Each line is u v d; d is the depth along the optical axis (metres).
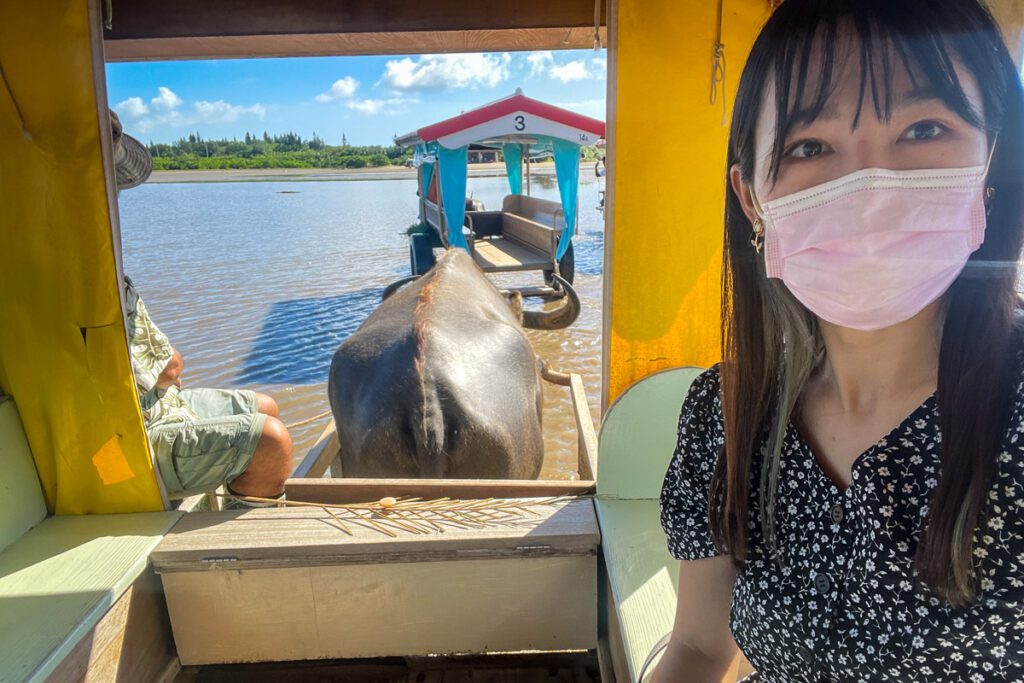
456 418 2.76
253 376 6.81
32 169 2.13
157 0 2.79
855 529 0.96
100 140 2.12
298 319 8.93
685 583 1.29
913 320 0.96
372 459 2.81
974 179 0.89
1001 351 0.88
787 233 0.97
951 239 0.89
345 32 2.91
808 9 0.91
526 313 6.00
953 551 0.85
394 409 2.78
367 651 2.37
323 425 5.61
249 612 2.31
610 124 2.40
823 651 1.00
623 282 2.55
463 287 3.87
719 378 1.21
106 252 2.20
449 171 10.25
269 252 15.02
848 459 1.01
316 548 2.23
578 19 2.93
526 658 2.52
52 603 2.03
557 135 10.11
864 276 0.91
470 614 2.34
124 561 2.19
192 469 2.46
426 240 11.90
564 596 2.35
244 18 2.83
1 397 2.33
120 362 2.30
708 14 2.33
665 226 2.50
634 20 2.33
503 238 13.67
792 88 0.93
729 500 1.11
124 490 2.42
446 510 2.43
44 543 2.29
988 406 0.86
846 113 0.91
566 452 4.98
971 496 0.85
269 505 2.56
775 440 1.06
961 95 0.87
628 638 1.90
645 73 2.37
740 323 1.10
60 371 2.30
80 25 2.04
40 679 1.82
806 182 0.95
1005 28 1.76
